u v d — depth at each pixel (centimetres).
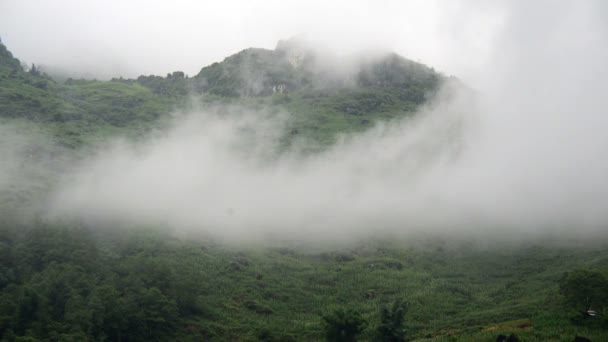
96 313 7088
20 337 6397
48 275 7662
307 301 9350
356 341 7425
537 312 7969
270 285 9719
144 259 8888
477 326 7856
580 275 7544
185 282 8481
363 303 9250
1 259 8062
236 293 9194
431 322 8356
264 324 8288
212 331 7838
